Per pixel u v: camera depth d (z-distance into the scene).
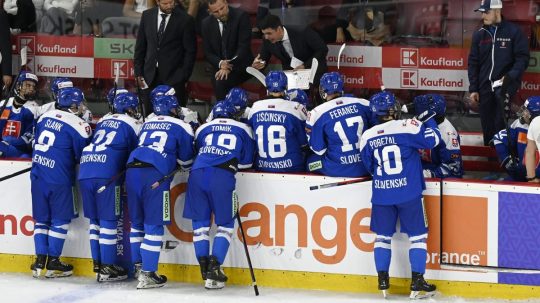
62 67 33.50
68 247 26.62
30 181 26.50
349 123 24.48
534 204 23.58
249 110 26.05
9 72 32.25
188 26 30.92
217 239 24.62
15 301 23.98
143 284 24.95
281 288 25.16
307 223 24.89
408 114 30.73
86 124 26.25
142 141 25.03
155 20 31.06
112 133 25.58
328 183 24.64
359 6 31.38
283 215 25.02
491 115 29.95
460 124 31.17
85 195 25.70
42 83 33.62
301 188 24.84
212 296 24.33
